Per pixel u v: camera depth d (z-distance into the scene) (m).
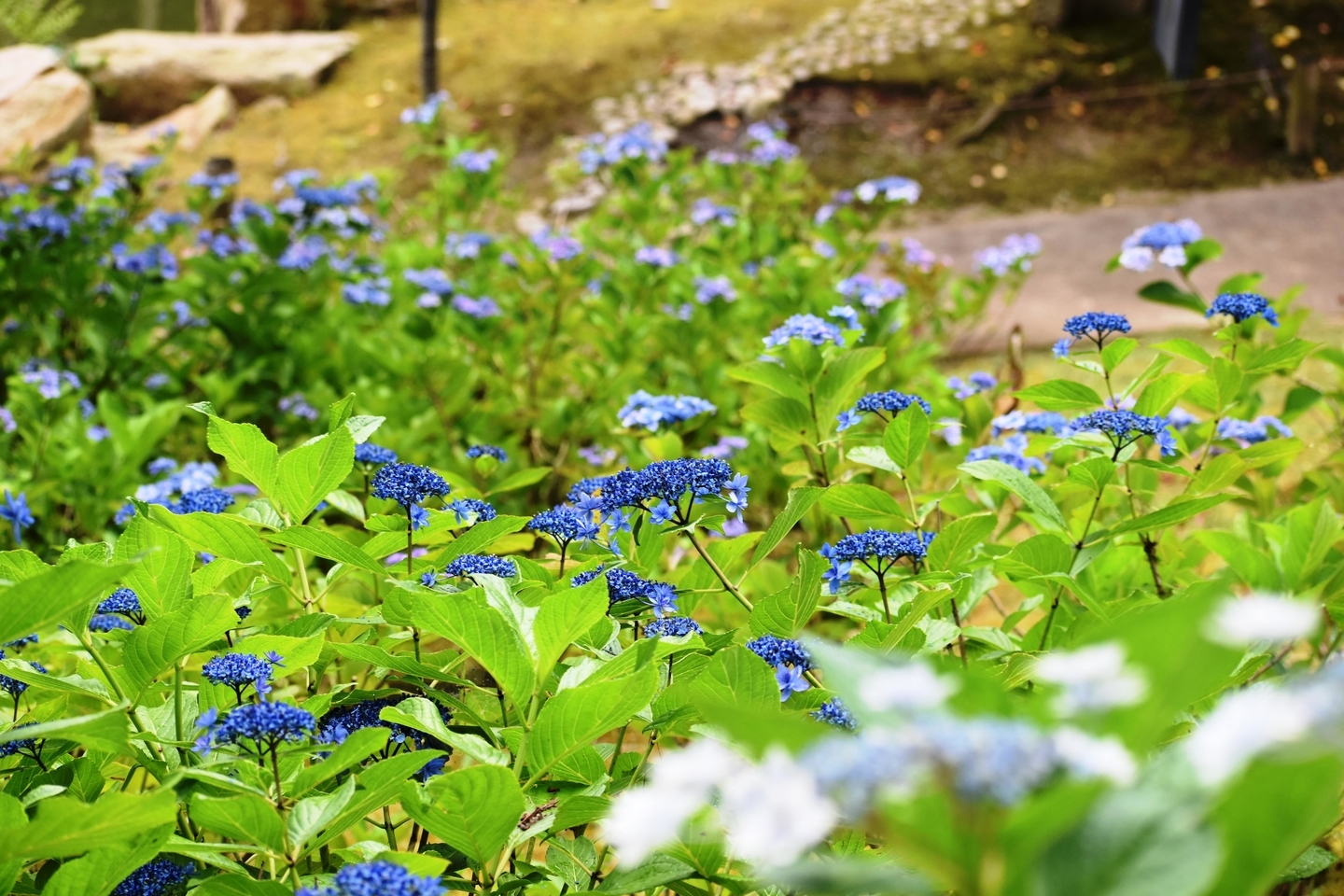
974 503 2.39
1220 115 6.93
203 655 2.17
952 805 1.10
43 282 4.09
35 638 2.22
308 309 4.08
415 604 1.82
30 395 3.29
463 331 3.77
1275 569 2.17
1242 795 1.14
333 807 1.78
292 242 4.18
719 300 3.74
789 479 3.18
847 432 2.40
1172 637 1.15
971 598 2.19
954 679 1.27
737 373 2.32
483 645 1.83
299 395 3.69
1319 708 1.05
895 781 1.08
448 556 1.99
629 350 3.67
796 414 2.31
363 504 2.37
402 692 1.94
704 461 2.06
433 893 1.67
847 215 4.55
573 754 1.88
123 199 4.38
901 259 4.48
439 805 1.76
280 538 1.93
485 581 1.88
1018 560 2.10
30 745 1.90
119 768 2.01
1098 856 1.15
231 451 1.98
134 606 1.97
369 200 4.93
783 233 4.96
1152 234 2.62
